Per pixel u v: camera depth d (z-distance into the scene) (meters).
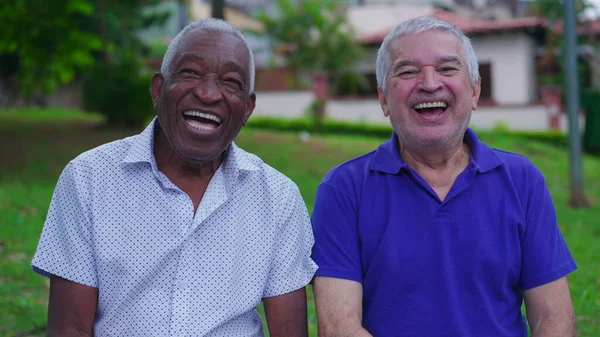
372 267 2.64
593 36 17.58
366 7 25.58
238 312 2.46
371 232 2.66
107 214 2.39
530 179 2.70
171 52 2.47
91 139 13.25
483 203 2.64
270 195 2.55
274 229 2.54
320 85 18.70
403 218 2.63
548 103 16.77
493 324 2.56
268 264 2.54
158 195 2.42
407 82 2.63
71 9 14.20
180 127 2.44
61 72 18.03
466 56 2.67
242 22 30.11
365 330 2.58
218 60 2.43
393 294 2.60
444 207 2.62
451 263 2.58
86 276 2.37
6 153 11.34
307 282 2.63
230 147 2.57
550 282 2.62
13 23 14.12
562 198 9.38
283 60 23.11
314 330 4.19
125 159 2.43
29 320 4.21
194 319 2.39
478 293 2.57
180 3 21.14
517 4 28.89
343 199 2.71
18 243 5.86
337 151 12.44
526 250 2.64
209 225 2.44
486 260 2.58
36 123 16.02
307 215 2.69
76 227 2.38
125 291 2.37
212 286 2.42
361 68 20.34
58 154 11.48
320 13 20.17
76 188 2.39
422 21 2.69
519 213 2.64
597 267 5.75
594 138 15.61
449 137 2.62
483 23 18.25
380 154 2.75
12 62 18.61
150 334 2.36
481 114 17.44
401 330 2.59
